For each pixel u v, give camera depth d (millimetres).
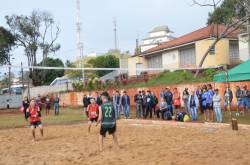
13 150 13844
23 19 68250
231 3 39312
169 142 14031
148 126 20422
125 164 10414
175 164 10047
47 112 35188
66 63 81312
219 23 41469
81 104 45938
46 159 11812
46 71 69812
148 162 10484
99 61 75250
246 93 24250
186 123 20109
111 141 14789
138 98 25828
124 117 26516
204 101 21391
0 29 67375
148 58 51438
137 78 44531
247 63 24844
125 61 67500
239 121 20859
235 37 42125
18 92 60250
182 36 49125
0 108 52125
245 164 9672
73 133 18188
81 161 11203
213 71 34500
